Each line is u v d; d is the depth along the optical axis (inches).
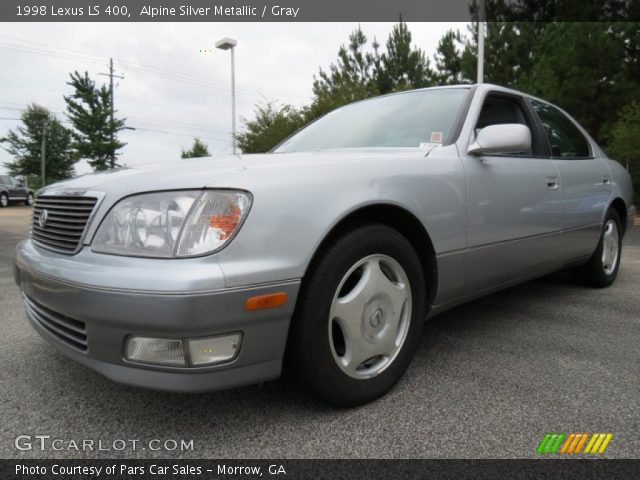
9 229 418.3
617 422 69.7
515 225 101.0
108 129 1365.7
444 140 95.1
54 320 71.0
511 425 69.1
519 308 130.0
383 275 75.8
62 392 80.6
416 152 89.4
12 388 82.1
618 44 462.3
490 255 95.3
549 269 121.5
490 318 121.0
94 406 75.7
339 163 74.1
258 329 62.2
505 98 114.5
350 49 880.9
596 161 142.8
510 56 544.7
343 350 73.7
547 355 95.7
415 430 67.9
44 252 73.9
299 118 699.4
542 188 109.7
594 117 488.4
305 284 66.6
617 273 170.9
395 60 847.1
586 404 75.1
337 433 67.3
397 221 82.1
